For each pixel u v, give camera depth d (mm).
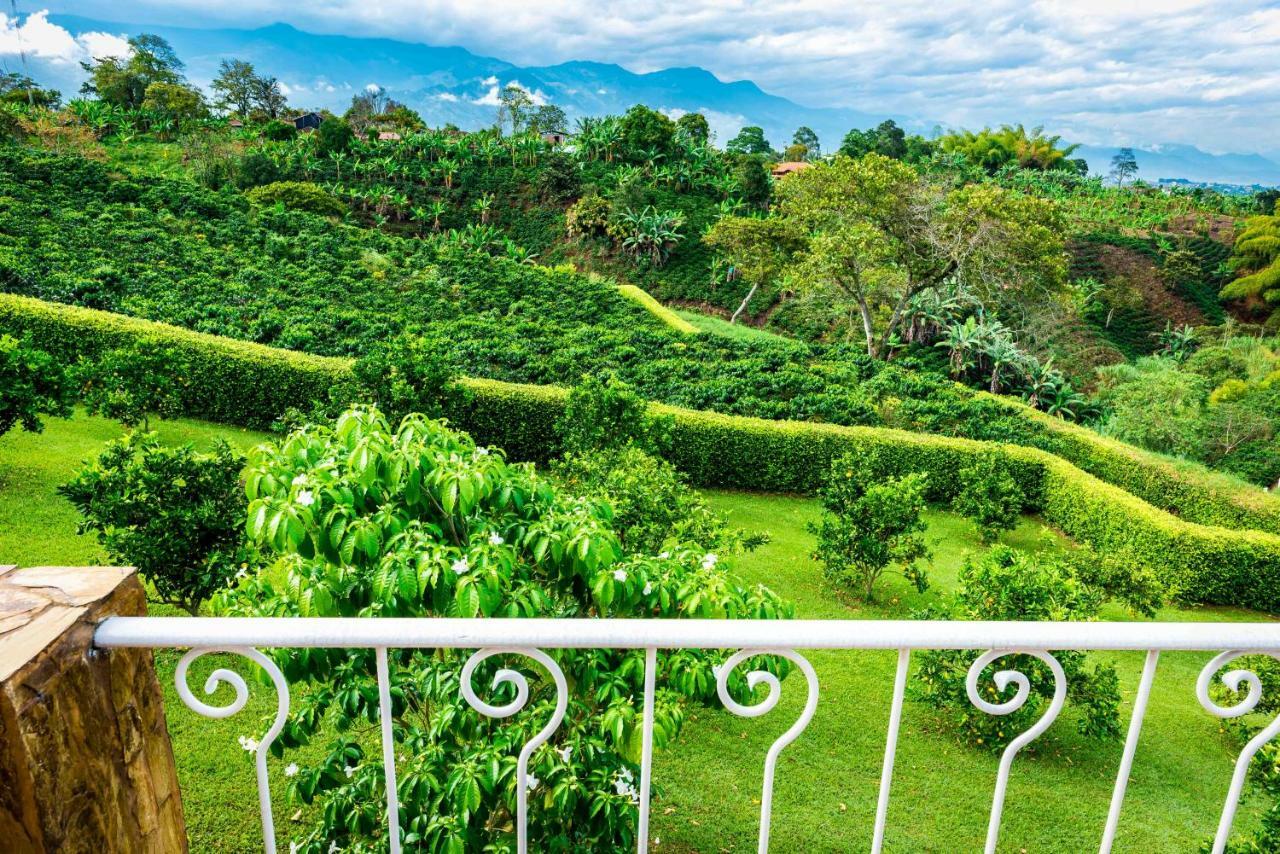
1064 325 39500
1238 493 14523
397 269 30156
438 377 10484
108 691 1479
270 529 2566
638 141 61062
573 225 53375
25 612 1414
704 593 2922
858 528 9797
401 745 3389
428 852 2871
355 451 2828
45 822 1343
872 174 27141
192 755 5148
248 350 13297
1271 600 12086
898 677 1584
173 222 28781
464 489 2809
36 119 55625
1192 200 75312
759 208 58000
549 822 3059
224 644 1442
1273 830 3723
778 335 40688
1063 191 78688
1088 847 5805
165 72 70312
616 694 2916
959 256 26344
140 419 10250
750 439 14203
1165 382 30000
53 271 19875
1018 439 16703
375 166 54750
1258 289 54312
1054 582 7191
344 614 2848
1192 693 8695
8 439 10258
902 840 5605
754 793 5891
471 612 2480
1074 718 7602
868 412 16922
